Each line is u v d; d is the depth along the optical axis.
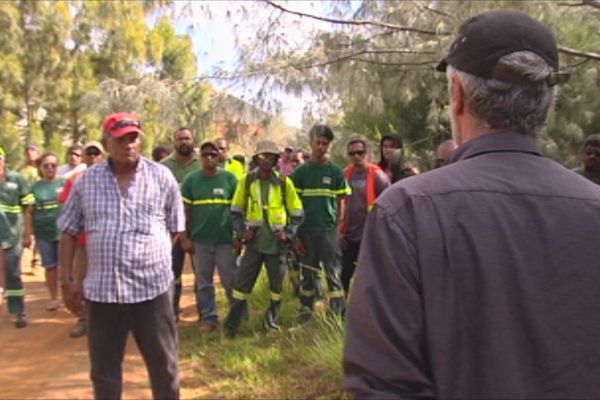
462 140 1.50
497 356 1.28
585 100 7.65
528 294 1.30
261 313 6.97
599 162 5.40
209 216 6.38
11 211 6.86
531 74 1.38
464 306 1.31
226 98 7.43
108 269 3.77
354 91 7.93
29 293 8.70
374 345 1.31
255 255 6.27
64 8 23.31
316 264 6.45
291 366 5.32
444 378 1.29
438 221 1.34
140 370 5.47
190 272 10.28
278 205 6.20
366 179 6.58
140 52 23.20
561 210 1.36
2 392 5.02
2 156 6.84
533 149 1.44
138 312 3.86
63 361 5.77
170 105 7.31
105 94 7.36
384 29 7.57
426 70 7.73
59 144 23.77
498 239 1.32
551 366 1.28
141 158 3.96
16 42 22.23
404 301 1.32
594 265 1.33
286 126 8.57
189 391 4.95
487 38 1.40
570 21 6.68
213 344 6.05
